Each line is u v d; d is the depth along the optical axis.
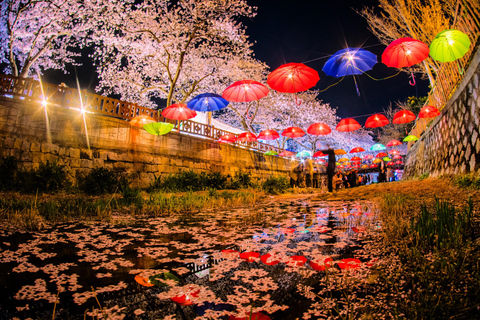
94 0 15.73
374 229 3.43
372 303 1.44
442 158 9.16
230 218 4.98
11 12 13.68
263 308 1.43
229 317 1.33
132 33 17.20
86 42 17.95
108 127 10.52
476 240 2.11
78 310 1.42
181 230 3.75
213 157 15.92
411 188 7.71
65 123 9.39
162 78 22.00
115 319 1.33
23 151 8.32
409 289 1.57
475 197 4.30
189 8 16.92
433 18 7.86
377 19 10.04
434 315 1.25
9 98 8.24
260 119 32.00
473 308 1.27
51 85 9.12
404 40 5.62
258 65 23.50
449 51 5.82
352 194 9.17
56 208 5.08
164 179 11.55
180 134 13.62
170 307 1.46
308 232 3.49
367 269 1.96
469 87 6.64
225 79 23.58
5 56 15.88
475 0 6.06
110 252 2.59
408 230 2.76
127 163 10.96
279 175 23.62
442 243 2.09
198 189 12.09
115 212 5.53
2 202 5.25
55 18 14.95
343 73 6.99
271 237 3.24
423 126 14.04
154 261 2.31
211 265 2.19
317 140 36.56
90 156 9.86
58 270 2.07
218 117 31.36
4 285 1.77
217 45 20.28
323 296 1.57
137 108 11.77
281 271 2.02
